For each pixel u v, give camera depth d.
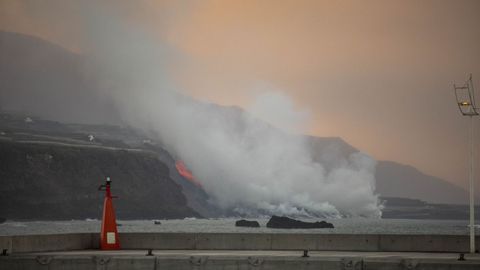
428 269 64.88
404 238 81.88
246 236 82.81
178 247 83.06
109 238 81.50
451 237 81.75
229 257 66.06
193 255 67.06
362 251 81.62
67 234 80.62
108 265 66.25
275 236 82.62
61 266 66.50
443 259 66.19
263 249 82.56
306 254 67.88
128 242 83.56
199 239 83.12
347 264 65.12
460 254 72.12
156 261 66.12
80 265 66.38
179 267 66.12
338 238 82.31
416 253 79.69
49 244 77.62
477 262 64.62
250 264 65.75
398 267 65.00
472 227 79.81
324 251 81.31
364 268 65.12
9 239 71.88
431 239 81.75
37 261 66.56
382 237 82.00
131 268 66.12
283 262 65.69
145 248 83.25
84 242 83.44
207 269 65.88
